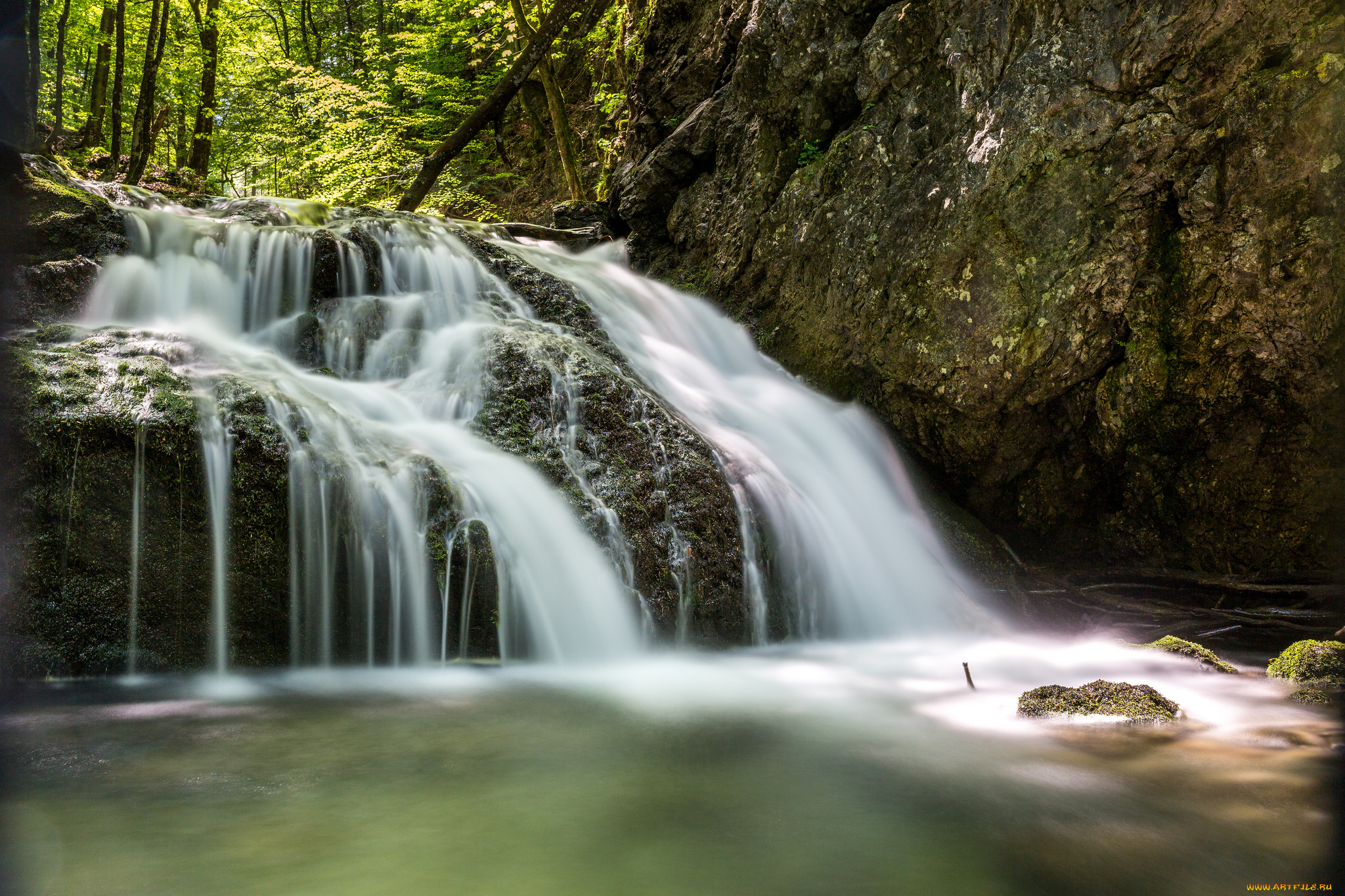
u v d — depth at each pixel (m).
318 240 7.73
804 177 9.10
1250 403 7.07
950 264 7.50
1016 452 8.05
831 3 8.77
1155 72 6.59
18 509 4.66
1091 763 3.75
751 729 4.18
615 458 6.40
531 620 5.50
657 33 11.79
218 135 19.45
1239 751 3.88
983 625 6.70
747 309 9.82
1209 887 2.60
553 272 9.04
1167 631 6.64
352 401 6.30
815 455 7.71
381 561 5.30
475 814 3.13
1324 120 6.07
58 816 3.04
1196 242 6.75
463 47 19.56
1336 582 6.89
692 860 2.79
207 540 5.04
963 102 7.51
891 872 2.71
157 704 4.39
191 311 7.22
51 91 13.23
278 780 3.40
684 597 5.98
